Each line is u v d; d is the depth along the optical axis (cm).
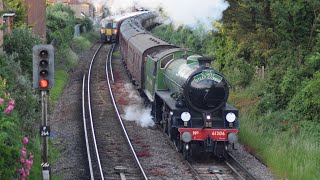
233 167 1727
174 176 1617
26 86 1956
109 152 1873
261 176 1609
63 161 1745
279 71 2391
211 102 1831
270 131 2050
